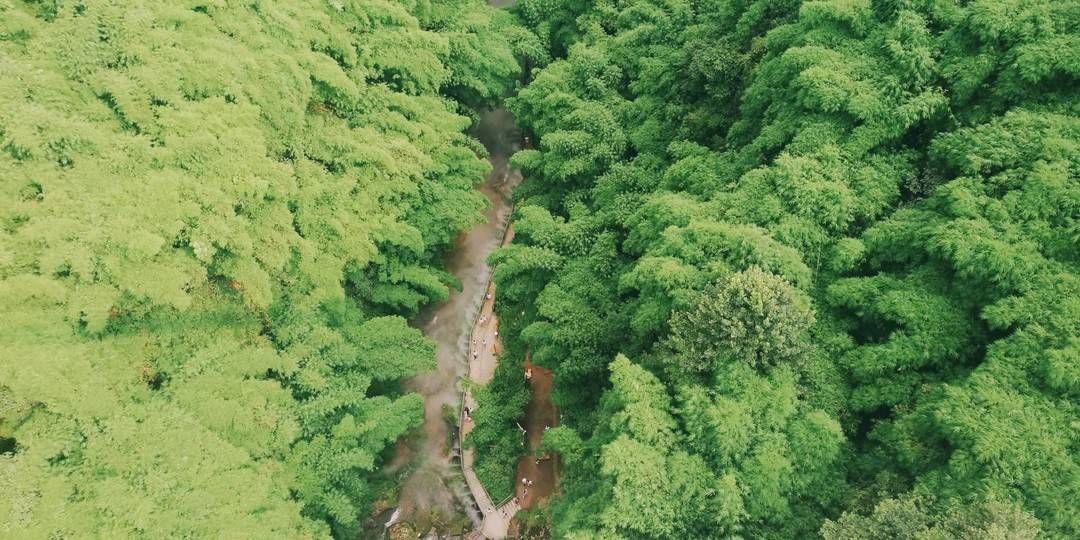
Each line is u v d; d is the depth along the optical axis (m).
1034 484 23.19
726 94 45.00
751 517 27.31
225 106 39.62
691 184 41.41
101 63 37.53
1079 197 27.50
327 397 39.03
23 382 29.81
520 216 52.44
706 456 28.75
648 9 56.19
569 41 63.19
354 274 46.03
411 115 51.03
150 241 33.69
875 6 36.59
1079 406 24.56
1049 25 31.30
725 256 32.66
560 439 35.97
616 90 54.81
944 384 26.80
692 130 46.28
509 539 43.66
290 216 40.44
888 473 27.00
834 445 27.78
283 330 39.91
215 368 36.38
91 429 31.34
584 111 51.22
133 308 34.88
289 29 44.97
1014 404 24.88
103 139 35.72
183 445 32.34
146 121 37.72
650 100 51.03
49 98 35.31
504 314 51.81
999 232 28.31
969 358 28.56
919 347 28.72
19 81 34.50
